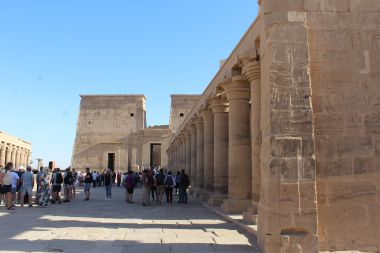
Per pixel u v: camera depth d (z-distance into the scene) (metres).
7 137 45.47
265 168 8.10
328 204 8.03
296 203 7.59
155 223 12.87
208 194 20.77
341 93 8.30
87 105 62.00
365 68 8.38
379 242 7.96
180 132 33.81
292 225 7.54
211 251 8.23
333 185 8.09
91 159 59.66
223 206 15.56
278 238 7.53
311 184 7.65
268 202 7.66
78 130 61.12
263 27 8.51
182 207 19.09
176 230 11.25
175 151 41.50
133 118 60.56
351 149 8.19
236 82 14.91
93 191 34.12
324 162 8.15
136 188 39.06
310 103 7.88
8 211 16.44
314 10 8.44
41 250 8.34
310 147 7.75
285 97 7.87
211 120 21.09
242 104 15.11
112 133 60.25
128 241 9.43
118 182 43.31
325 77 8.33
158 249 8.48
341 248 7.91
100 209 17.91
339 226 7.98
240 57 13.16
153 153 62.75
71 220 13.55
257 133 12.43
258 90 12.57
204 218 14.20
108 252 8.19
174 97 59.00
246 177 14.91
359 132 8.23
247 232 10.73
